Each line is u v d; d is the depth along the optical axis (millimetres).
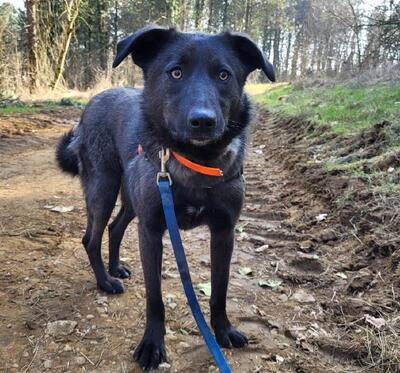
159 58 772
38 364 717
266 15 13711
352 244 1115
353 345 771
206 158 744
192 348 770
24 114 3342
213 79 734
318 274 1038
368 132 1730
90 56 9766
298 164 1763
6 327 797
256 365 733
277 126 2895
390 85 2703
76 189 1624
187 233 1266
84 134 1053
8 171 1831
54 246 1129
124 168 925
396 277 928
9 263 1020
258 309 890
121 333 801
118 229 1019
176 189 746
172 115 723
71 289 938
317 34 10883
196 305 670
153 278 756
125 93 1034
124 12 10688
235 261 1093
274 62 16984
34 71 5270
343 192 1340
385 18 3373
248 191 1616
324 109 2549
